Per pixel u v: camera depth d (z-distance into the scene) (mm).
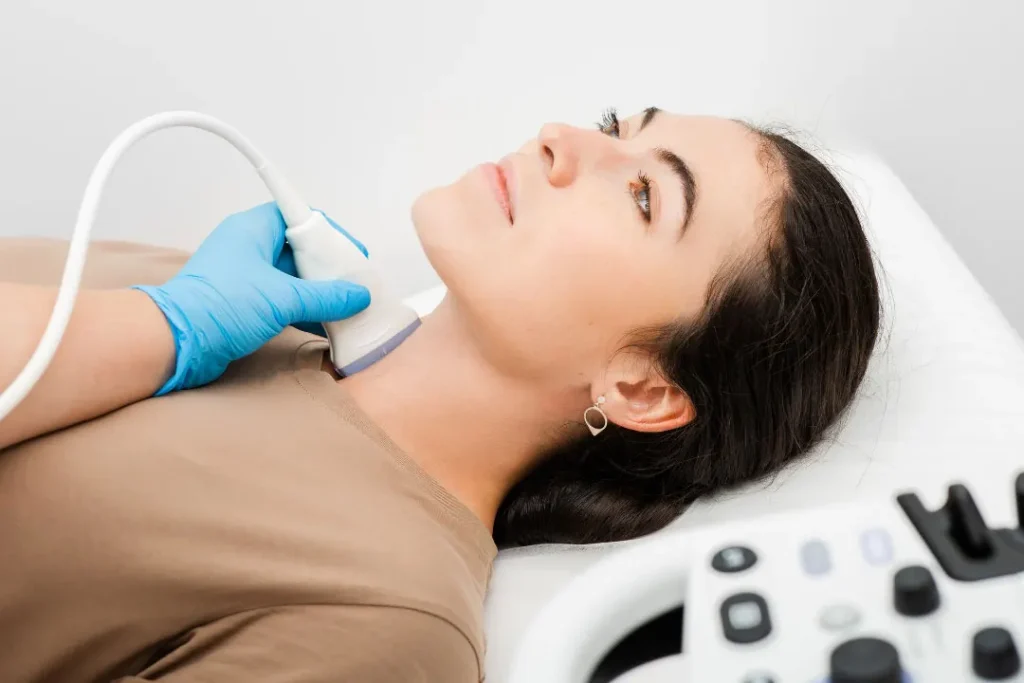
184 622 796
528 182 938
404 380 982
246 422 857
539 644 480
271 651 786
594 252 907
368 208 1516
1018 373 1007
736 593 458
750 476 996
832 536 479
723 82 1464
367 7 1396
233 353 886
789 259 930
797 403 963
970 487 487
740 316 931
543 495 1022
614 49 1443
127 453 803
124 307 840
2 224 1443
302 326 1059
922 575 432
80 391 806
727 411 969
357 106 1454
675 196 921
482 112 1474
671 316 929
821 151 1189
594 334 934
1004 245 1517
